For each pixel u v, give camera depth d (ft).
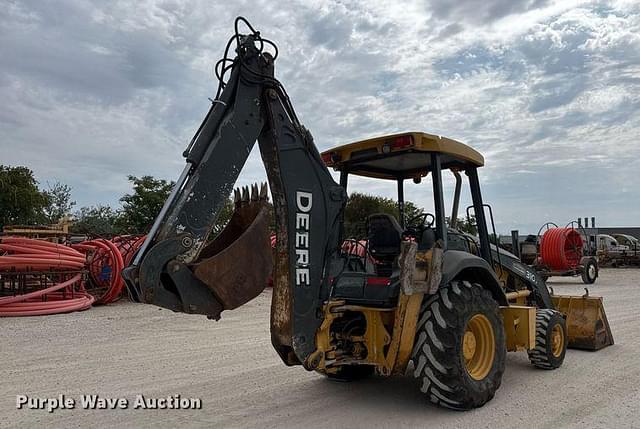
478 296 16.47
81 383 19.24
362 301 16.22
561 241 61.67
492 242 22.13
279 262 14.66
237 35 14.02
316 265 14.89
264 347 25.88
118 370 21.25
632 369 20.92
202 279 12.45
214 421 15.24
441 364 15.30
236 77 13.92
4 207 103.91
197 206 12.78
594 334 24.04
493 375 16.51
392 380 19.56
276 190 14.58
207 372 20.92
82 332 30.12
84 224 116.57
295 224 14.51
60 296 41.39
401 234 17.15
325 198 15.23
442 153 17.31
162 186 103.96
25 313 35.78
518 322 18.72
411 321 15.37
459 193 20.51
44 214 124.57
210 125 13.41
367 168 19.80
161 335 29.32
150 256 11.98
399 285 15.56
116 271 40.68
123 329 31.22
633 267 101.60
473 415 15.48
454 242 18.58
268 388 18.60
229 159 13.41
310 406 16.55
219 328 31.76
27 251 36.86
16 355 24.03
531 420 15.05
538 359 20.65
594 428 14.38
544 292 23.57
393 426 14.64
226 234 14.96
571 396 17.37
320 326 14.89
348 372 19.24
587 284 63.62
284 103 14.71
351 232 18.57
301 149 14.83
